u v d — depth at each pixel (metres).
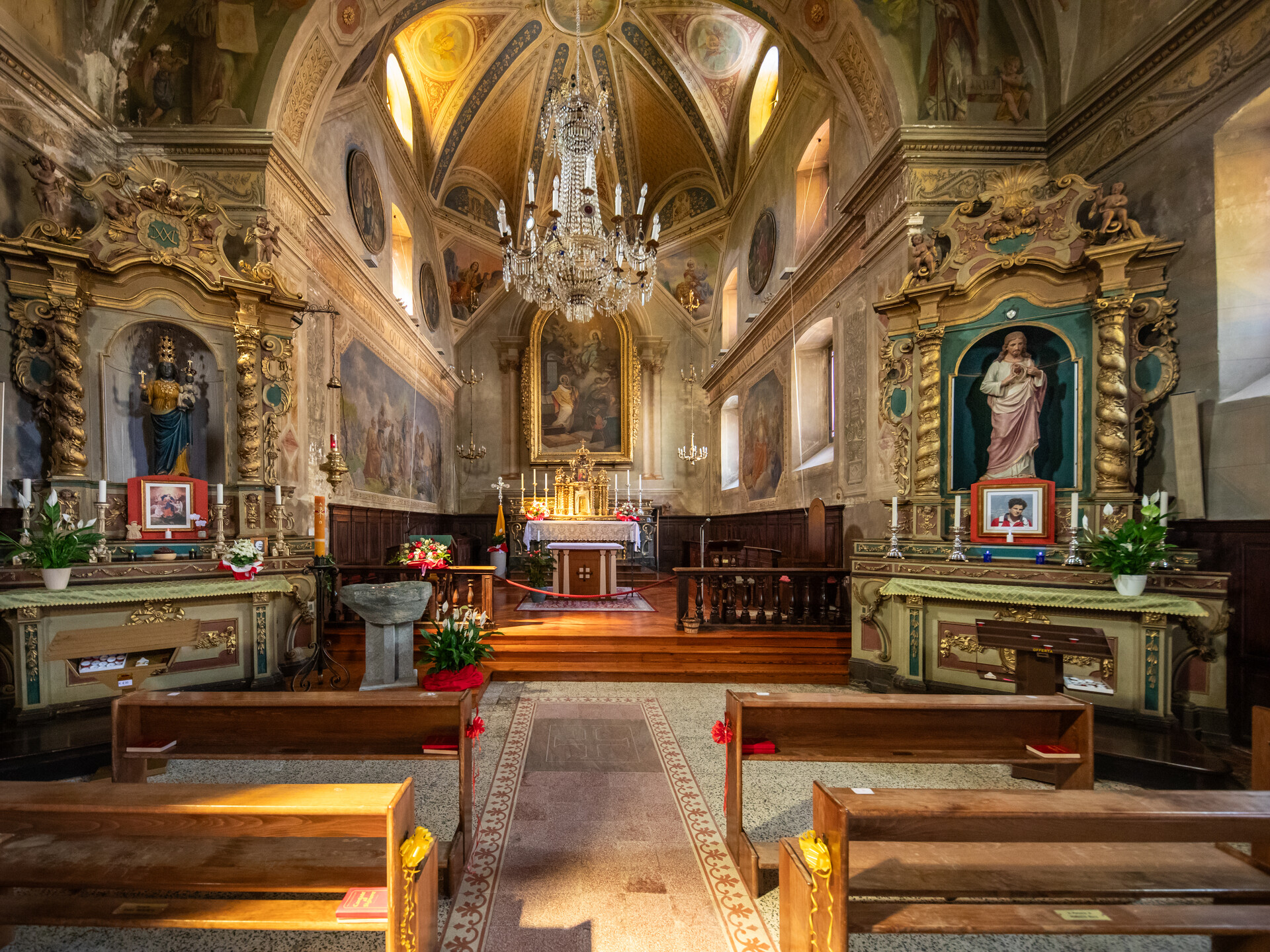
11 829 2.06
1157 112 6.21
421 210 14.52
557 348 18.19
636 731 5.36
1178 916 2.30
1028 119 7.61
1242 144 5.61
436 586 7.73
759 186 13.73
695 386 18.41
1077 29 7.25
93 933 2.79
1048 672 4.45
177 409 6.63
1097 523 5.98
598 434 18.14
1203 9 5.65
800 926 2.43
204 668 5.87
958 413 6.76
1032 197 6.43
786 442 11.97
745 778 4.46
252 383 6.91
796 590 7.93
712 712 5.87
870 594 6.75
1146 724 5.05
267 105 7.54
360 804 2.10
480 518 17.66
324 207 8.80
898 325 7.15
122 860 2.47
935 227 7.51
